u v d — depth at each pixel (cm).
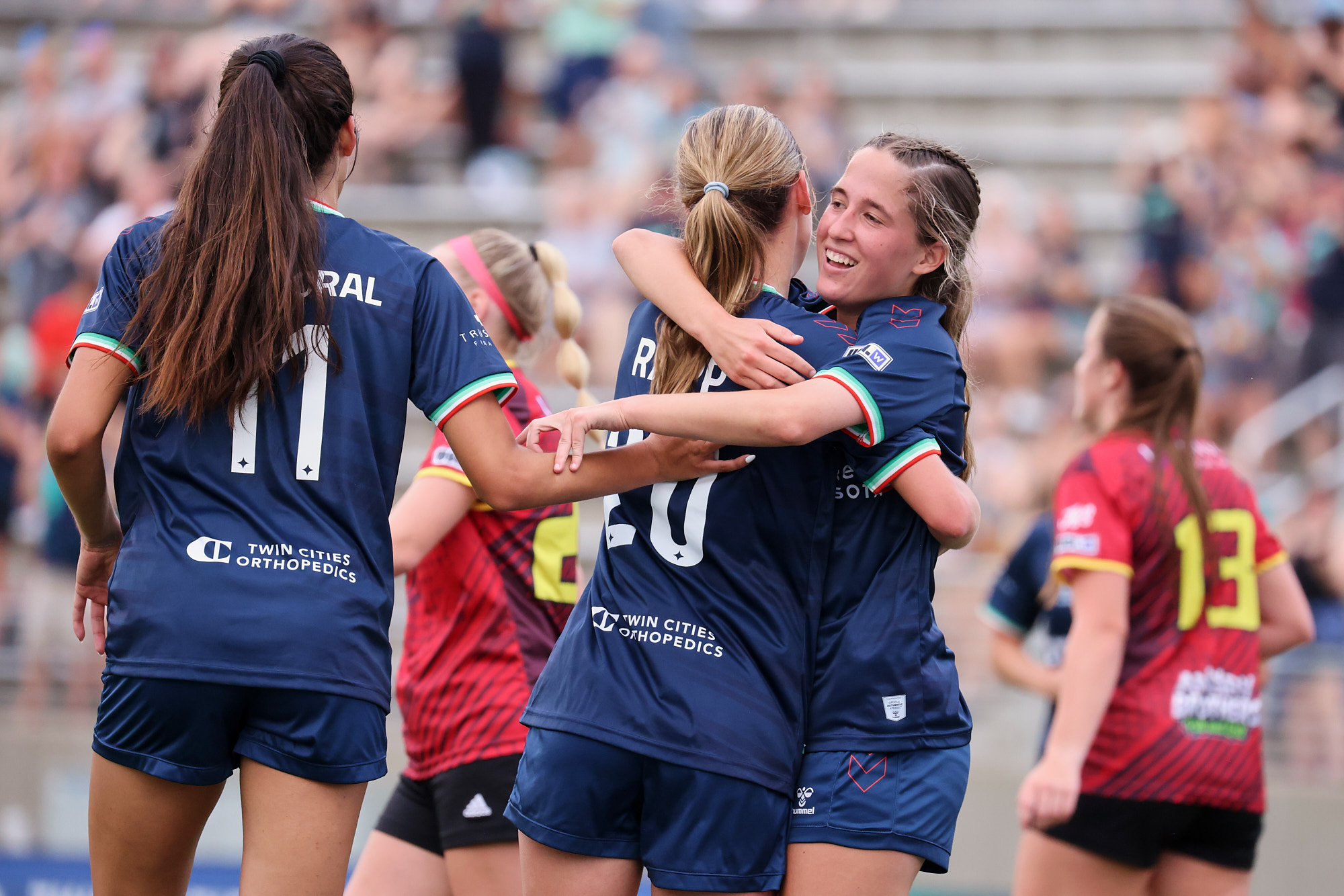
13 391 3162
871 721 811
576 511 1091
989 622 1455
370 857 1081
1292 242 3222
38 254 3359
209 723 769
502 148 3788
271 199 790
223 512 778
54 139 3556
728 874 781
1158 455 1141
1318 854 1931
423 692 1043
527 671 1032
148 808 786
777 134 860
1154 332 1168
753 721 791
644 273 855
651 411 798
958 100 3950
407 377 833
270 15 4031
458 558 1037
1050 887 1146
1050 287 3253
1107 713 1129
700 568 812
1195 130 3400
